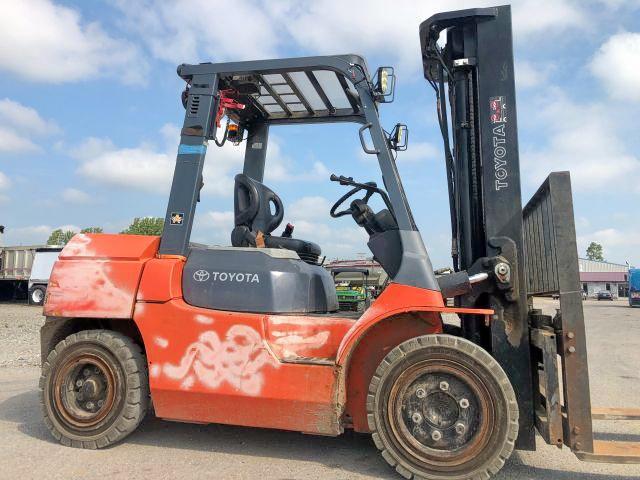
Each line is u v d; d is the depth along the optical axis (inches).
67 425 166.7
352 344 144.7
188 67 179.8
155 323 161.2
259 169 217.8
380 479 141.2
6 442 170.4
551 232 151.6
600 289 3169.3
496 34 165.0
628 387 281.3
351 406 154.9
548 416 136.5
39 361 342.0
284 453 161.5
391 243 157.9
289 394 146.9
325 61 169.6
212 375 153.9
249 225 185.5
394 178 158.7
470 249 167.9
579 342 136.6
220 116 180.9
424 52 183.2
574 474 146.8
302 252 181.8
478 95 164.2
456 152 173.3
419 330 151.8
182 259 168.1
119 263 169.0
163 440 173.5
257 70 174.4
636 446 139.1
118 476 140.7
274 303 157.4
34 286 1042.1
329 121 216.8
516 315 152.6
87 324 182.2
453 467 135.6
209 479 139.2
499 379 135.7
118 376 165.0
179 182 172.1
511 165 159.2
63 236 2573.8
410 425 140.9
